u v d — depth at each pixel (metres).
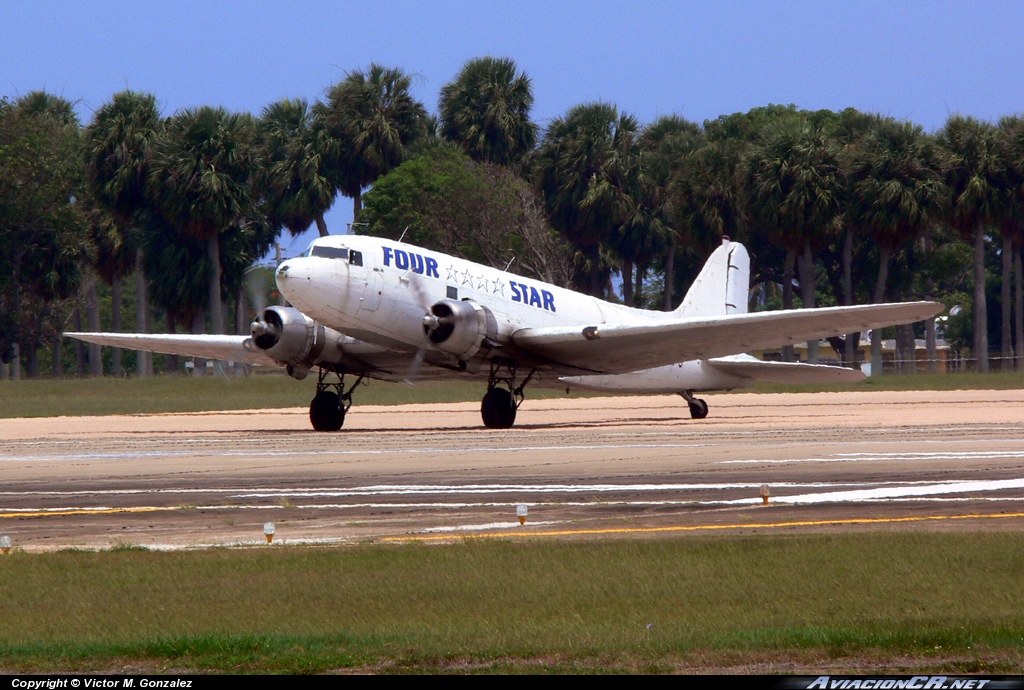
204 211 157.25
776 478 35.88
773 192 156.75
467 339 62.91
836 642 15.41
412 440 57.44
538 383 74.56
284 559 21.67
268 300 70.75
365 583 19.53
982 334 159.12
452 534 25.45
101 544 24.67
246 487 35.81
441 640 15.86
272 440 59.50
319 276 59.47
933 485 33.38
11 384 116.75
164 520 28.47
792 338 65.75
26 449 55.25
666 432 62.59
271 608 17.92
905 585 18.88
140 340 77.44
